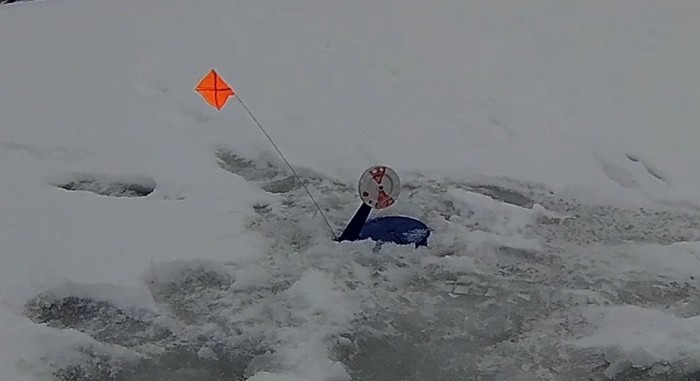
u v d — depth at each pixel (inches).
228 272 138.9
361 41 263.1
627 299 135.9
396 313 130.9
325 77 229.9
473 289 137.2
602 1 311.0
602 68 237.0
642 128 195.6
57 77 229.0
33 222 149.5
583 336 127.1
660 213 161.3
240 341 124.5
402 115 203.2
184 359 121.4
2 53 251.0
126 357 121.2
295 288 134.6
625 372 120.1
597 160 180.9
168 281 137.3
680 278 141.1
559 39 264.1
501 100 212.7
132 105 208.4
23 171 169.8
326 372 118.2
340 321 128.6
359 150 182.5
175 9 306.5
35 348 119.8
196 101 209.0
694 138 190.9
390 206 154.9
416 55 249.1
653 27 276.5
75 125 194.4
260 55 249.3
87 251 140.7
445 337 126.6
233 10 303.4
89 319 128.2
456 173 173.6
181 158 177.6
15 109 203.6
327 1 314.0
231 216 154.9
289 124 195.8
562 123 198.5
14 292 130.2
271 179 171.8
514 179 171.9
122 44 261.4
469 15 293.3
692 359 121.0
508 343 125.8
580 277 141.1
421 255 144.4
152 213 154.5
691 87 222.4
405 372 119.9
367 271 139.9
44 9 311.6
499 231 152.9
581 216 159.5
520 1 311.9
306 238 148.6
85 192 162.9
